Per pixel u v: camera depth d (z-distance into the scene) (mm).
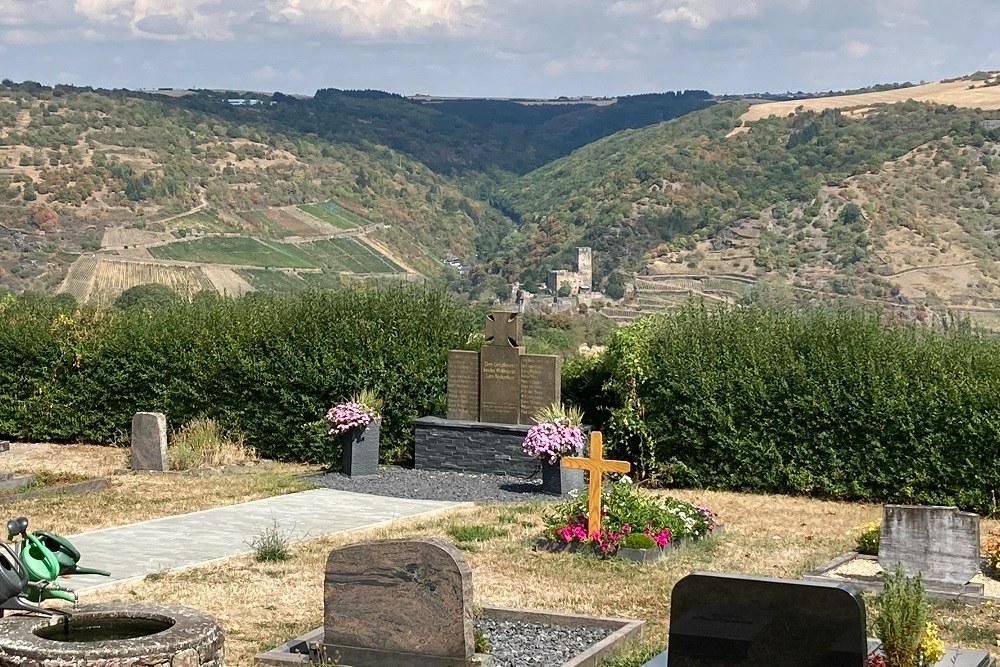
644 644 10516
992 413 18984
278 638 10836
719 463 21125
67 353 25688
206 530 16453
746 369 20922
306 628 11211
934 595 12969
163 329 25094
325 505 18734
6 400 26156
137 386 25172
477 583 13227
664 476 21531
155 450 22406
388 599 9555
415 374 22984
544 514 16109
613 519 15156
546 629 11117
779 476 20578
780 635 8078
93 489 20203
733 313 22297
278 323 24125
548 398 21609
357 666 9633
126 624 8320
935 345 20500
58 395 25844
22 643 7574
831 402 20172
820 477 20266
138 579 13258
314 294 24797
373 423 21703
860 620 7879
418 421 22297
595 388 22484
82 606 8383
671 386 21297
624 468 14711
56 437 26094
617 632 10727
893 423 19672
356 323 23578
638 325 22172
